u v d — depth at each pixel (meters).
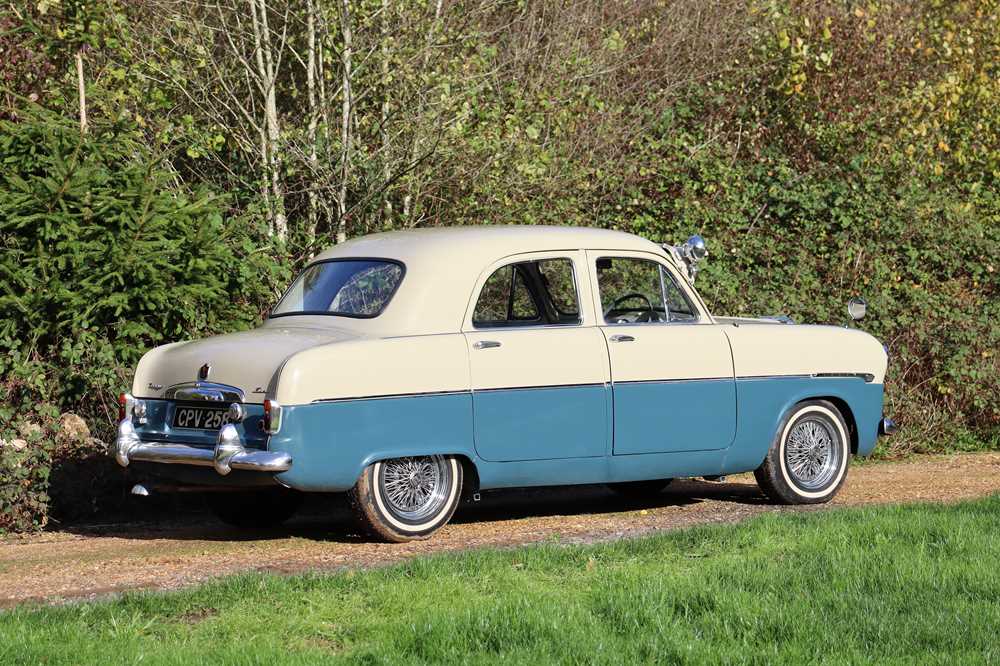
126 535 9.83
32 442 10.41
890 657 5.66
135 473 11.00
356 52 14.70
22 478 10.07
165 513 11.11
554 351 9.30
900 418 15.49
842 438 10.84
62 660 5.56
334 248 9.98
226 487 8.62
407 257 9.23
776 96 20.70
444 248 9.23
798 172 19.70
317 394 8.34
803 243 18.06
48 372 11.45
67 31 13.33
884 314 16.45
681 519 9.95
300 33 15.30
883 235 18.33
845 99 20.55
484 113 14.37
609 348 9.54
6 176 11.63
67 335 11.63
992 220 20.14
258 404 8.44
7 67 13.39
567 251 9.62
